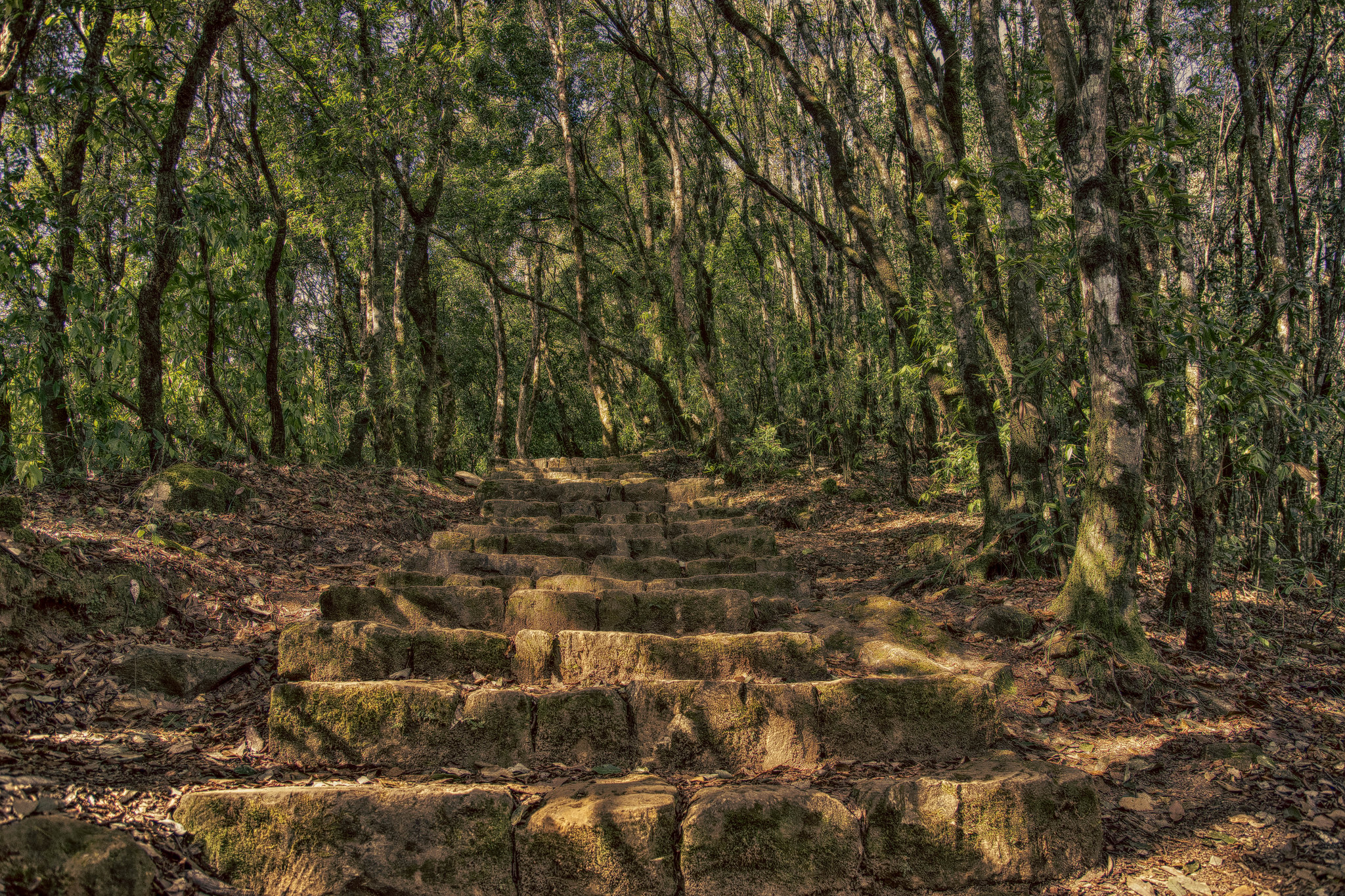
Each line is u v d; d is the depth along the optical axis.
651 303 15.58
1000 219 6.96
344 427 11.51
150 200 6.59
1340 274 6.59
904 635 4.77
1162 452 5.66
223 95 8.30
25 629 3.59
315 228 10.75
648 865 2.78
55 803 2.48
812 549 8.70
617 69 14.45
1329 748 3.83
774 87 13.16
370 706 3.33
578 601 4.75
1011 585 5.96
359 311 15.14
